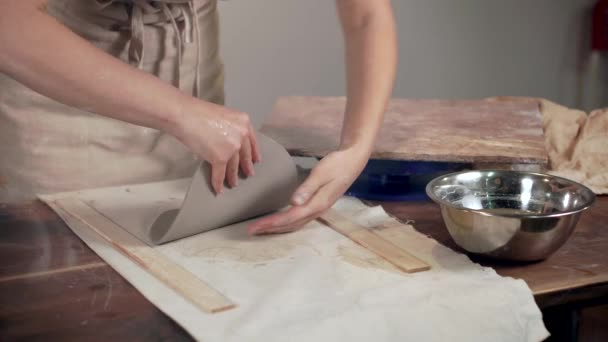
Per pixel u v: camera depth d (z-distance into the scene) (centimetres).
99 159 135
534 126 133
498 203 106
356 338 78
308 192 105
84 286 91
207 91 145
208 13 141
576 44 319
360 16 117
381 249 100
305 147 122
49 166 133
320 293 88
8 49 91
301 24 262
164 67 134
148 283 91
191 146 101
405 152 118
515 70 312
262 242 105
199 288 88
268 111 268
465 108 145
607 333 122
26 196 131
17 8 91
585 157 134
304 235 107
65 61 92
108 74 95
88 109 98
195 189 102
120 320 82
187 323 80
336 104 149
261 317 81
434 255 99
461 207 95
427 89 297
